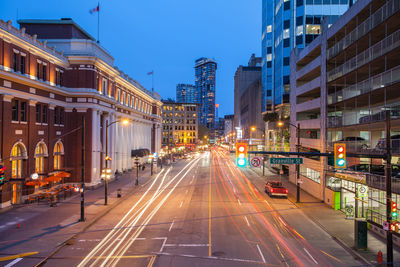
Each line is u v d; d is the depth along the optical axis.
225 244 17.47
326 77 30.55
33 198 28.08
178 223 22.00
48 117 32.56
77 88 36.50
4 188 25.23
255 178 48.94
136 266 14.16
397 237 17.56
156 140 82.69
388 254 14.23
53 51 33.59
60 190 30.31
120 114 49.91
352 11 25.58
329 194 28.34
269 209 26.80
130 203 29.17
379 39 23.92
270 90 71.81
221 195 33.59
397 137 22.55
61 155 35.75
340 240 18.38
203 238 18.56
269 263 14.69
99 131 38.81
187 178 48.44
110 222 22.22
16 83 27.05
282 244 17.64
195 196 32.94
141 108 66.94
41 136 31.20
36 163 30.95
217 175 52.56
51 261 14.71
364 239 16.77
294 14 60.38
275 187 32.50
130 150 58.09
